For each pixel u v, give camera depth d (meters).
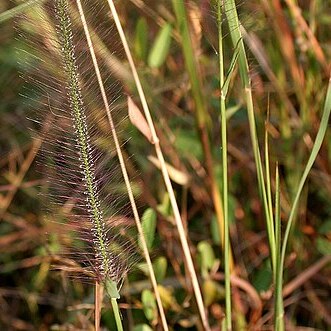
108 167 0.40
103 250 0.38
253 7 0.48
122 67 0.46
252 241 0.53
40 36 0.37
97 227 0.38
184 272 0.52
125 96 0.46
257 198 0.53
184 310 0.50
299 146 0.52
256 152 0.40
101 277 0.38
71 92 0.36
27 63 0.38
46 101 0.39
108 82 0.40
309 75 0.52
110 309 0.50
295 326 0.52
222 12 0.39
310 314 0.52
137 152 0.52
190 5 0.43
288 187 0.53
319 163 0.52
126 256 0.39
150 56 0.49
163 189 0.53
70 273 0.43
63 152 0.38
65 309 0.53
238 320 0.49
